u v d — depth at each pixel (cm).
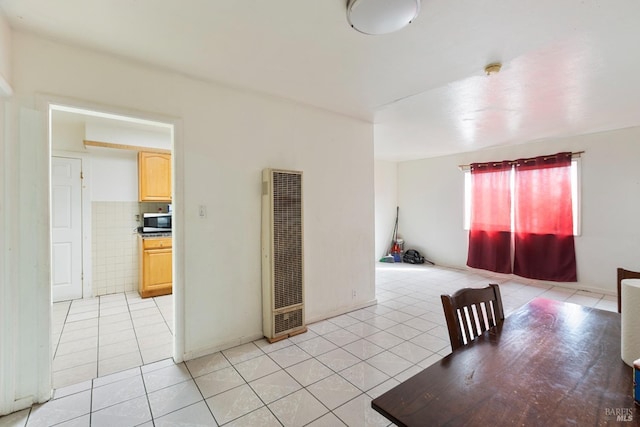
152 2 154
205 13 163
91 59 202
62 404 186
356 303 359
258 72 234
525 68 226
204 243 248
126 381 211
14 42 179
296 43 193
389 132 414
